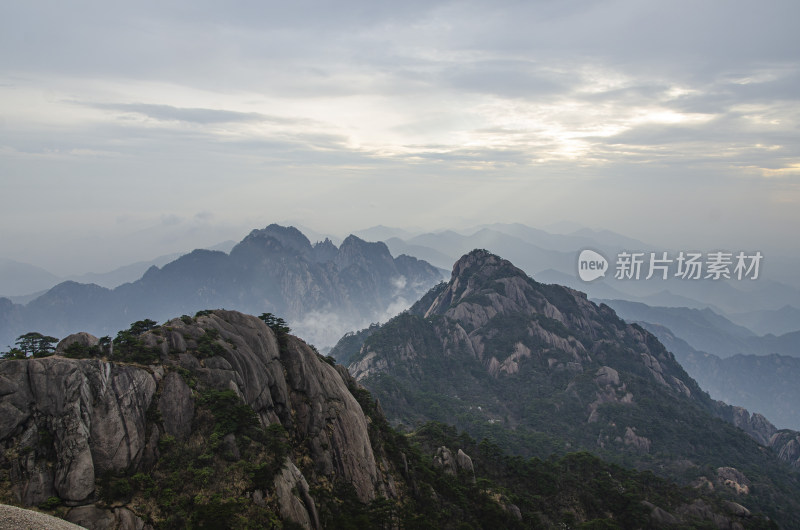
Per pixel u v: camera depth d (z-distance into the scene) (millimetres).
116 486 49812
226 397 63375
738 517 111688
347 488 72125
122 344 64750
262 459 60594
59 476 47625
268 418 72875
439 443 119375
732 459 182625
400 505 79812
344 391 85562
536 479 112312
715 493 139250
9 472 45656
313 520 61344
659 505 110438
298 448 73562
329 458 74250
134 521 48438
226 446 59250
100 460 50812
